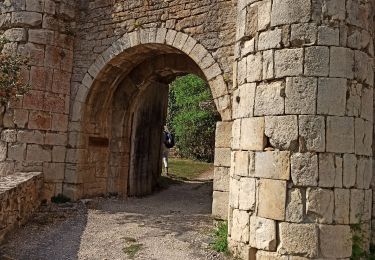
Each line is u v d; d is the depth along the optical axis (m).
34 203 9.59
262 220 6.32
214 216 8.51
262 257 6.25
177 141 24.50
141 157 13.12
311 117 6.14
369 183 6.51
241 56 7.15
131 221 9.18
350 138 6.22
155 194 13.55
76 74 10.97
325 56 6.22
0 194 7.09
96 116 11.50
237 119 7.11
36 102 10.42
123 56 10.54
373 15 6.86
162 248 7.32
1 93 9.15
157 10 9.73
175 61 11.51
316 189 6.05
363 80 6.48
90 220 9.17
